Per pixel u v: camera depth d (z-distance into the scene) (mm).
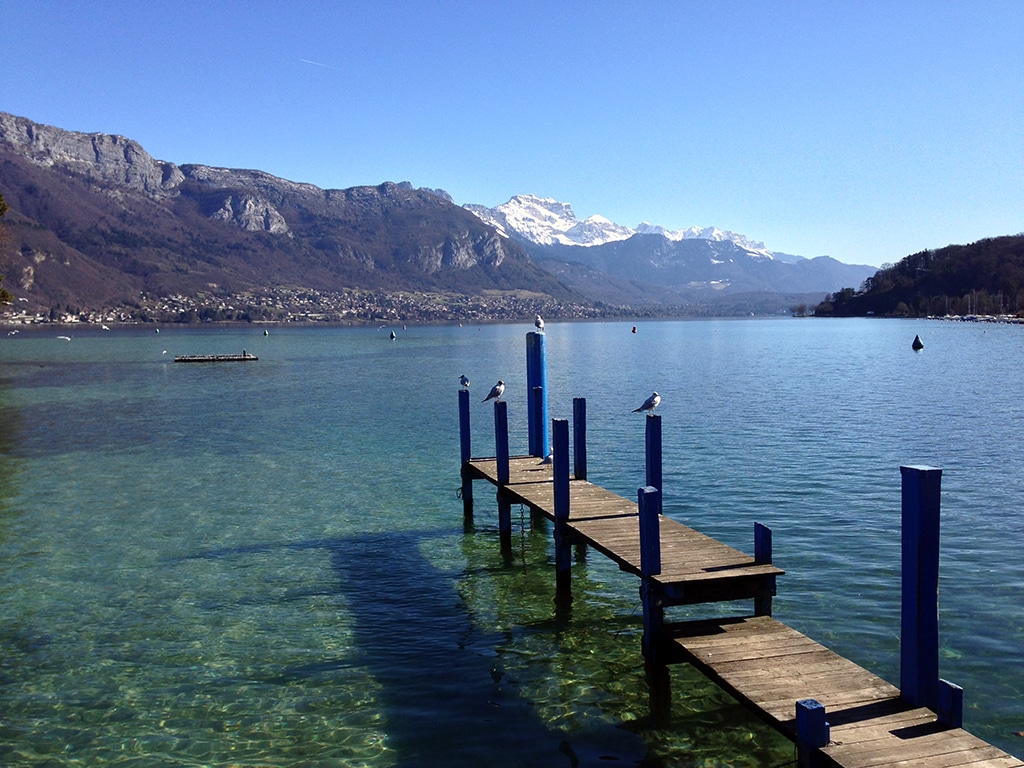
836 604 14398
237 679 12391
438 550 19188
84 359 101688
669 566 12281
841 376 61656
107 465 29828
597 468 26906
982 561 16531
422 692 11898
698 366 78062
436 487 25703
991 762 7543
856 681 9477
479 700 11625
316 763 10047
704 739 10500
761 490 23031
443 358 102250
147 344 152000
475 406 47156
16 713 11430
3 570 17734
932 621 8664
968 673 11688
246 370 81250
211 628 14430
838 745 7914
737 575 11820
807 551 17422
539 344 22031
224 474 27969
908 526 8695
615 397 49875
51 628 14469
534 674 12438
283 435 36594
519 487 18641
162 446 33938
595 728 10812
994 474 24516
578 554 18906
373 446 33250
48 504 23766
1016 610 13953
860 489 22891
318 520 21812
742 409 41594
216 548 19312
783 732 8422
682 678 12266
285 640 13859
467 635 14023
